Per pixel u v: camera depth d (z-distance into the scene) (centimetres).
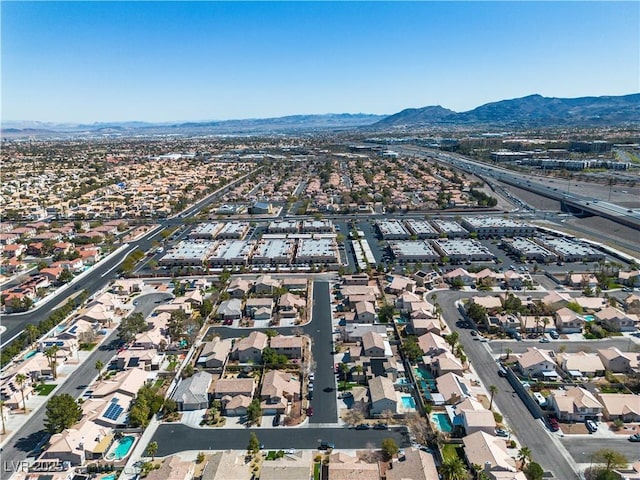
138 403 10944
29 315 17075
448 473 8825
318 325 15775
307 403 11550
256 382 12494
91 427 10388
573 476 9088
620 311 15775
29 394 12025
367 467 8956
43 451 9981
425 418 10781
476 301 16600
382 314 16100
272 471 8962
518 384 12025
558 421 10719
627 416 10631
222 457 9369
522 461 9294
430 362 12962
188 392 11588
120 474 9381
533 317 15362
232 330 15525
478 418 10312
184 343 14588
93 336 14938
